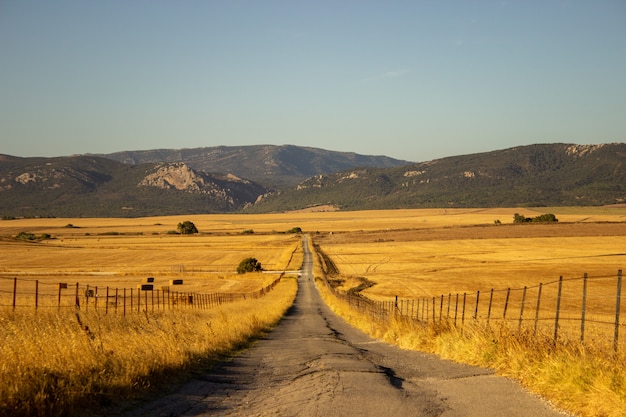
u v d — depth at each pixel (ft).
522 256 334.03
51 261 358.84
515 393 31.50
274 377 39.99
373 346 62.13
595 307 143.54
